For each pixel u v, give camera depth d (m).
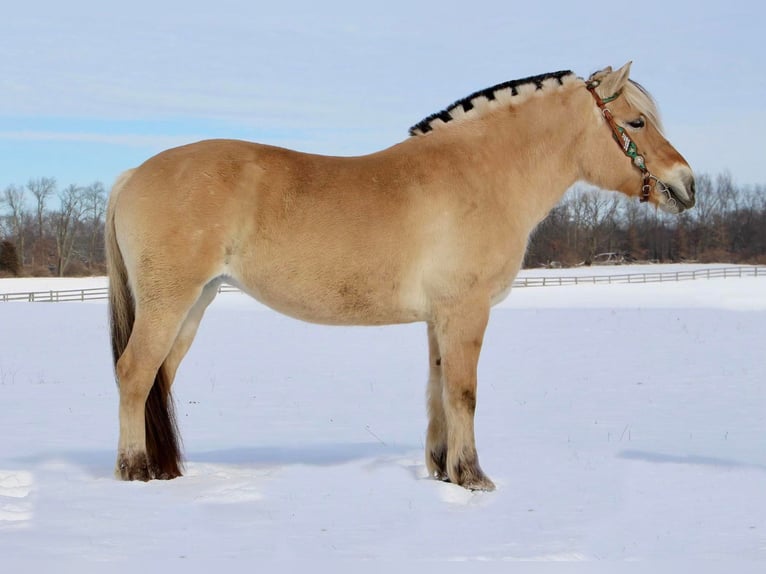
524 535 4.75
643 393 11.50
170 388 6.12
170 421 6.03
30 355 16.73
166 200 5.69
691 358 15.50
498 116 6.24
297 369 14.83
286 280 5.76
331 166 5.89
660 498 5.68
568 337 19.53
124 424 5.80
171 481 5.81
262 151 5.89
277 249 5.70
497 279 5.95
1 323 24.20
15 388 12.11
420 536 4.70
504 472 6.48
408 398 11.44
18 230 80.75
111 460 6.83
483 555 4.32
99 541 4.43
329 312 5.86
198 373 14.22
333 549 4.39
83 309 30.05
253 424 9.34
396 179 5.85
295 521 4.96
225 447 7.80
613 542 4.62
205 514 5.02
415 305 5.88
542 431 8.64
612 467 6.66
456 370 5.84
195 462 6.69
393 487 5.86
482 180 5.99
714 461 6.96
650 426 8.94
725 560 4.27
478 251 5.84
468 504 5.48
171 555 4.22
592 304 31.88
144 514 4.98
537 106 6.29
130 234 5.74
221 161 5.77
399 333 22.02
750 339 18.58
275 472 6.28
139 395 5.76
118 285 6.00
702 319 23.94
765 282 44.84
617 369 14.16
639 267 65.50
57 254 76.12
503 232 5.96
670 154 6.36
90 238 78.50
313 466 6.59
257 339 20.27
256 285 5.82
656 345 17.70
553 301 33.81
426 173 5.90
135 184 5.82
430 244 5.79
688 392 11.55
